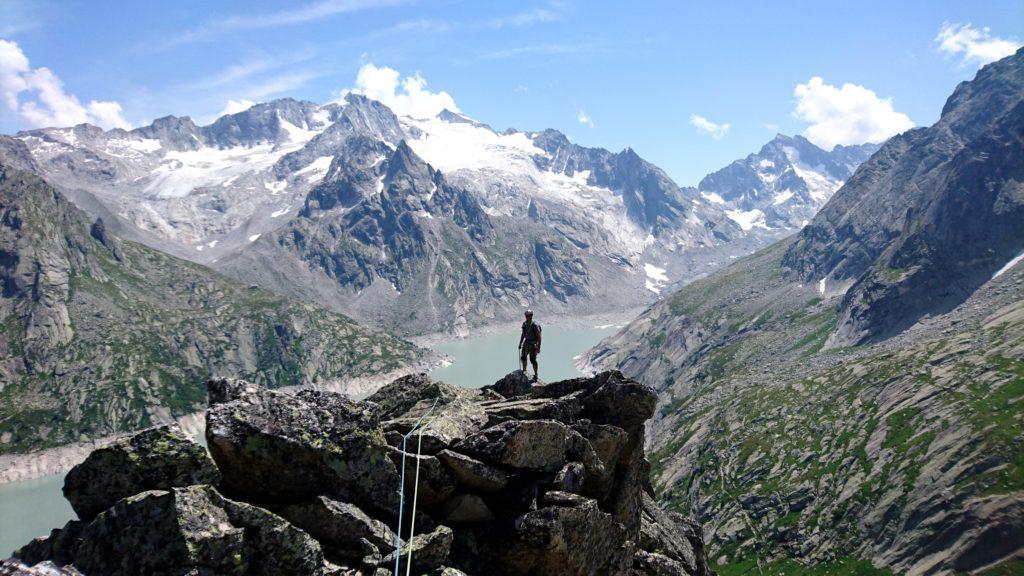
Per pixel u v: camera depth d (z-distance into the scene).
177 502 15.68
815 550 151.50
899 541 137.25
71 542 15.94
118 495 16.64
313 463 19.19
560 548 21.92
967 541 124.81
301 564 16.98
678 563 30.39
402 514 20.55
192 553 15.19
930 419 168.25
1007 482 130.50
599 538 24.17
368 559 18.44
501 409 27.73
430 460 22.50
